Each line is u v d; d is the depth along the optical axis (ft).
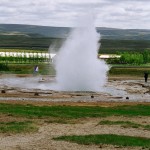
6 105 182.80
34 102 203.72
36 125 132.16
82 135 116.67
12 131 120.78
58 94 244.83
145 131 125.49
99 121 142.51
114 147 102.53
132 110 174.29
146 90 284.82
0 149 98.43
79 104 199.52
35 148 100.17
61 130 124.98
